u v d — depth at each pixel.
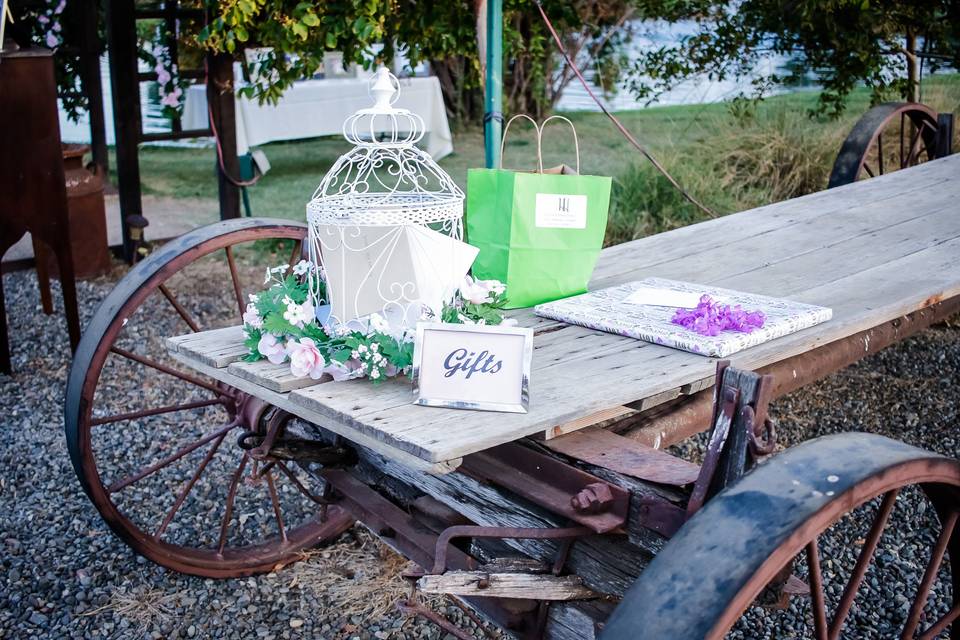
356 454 2.25
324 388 1.81
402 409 1.68
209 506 3.20
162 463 2.63
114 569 2.85
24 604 2.65
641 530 1.61
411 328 1.85
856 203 3.61
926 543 2.95
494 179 2.30
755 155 6.52
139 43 5.82
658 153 6.62
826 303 2.38
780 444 3.64
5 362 4.34
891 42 6.13
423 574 1.77
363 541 3.02
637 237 6.02
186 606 2.66
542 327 2.21
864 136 4.60
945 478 1.52
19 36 4.29
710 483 1.50
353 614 2.62
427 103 7.31
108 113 8.52
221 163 5.80
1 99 3.97
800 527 1.28
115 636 2.53
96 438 3.72
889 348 4.68
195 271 5.97
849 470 1.38
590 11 7.70
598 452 1.75
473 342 1.71
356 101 6.89
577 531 1.65
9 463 3.54
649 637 1.24
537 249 2.32
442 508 2.05
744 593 1.24
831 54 6.24
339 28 4.63
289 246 6.38
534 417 1.63
